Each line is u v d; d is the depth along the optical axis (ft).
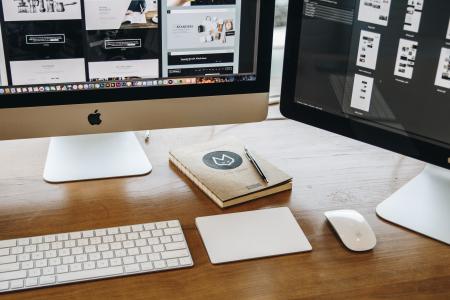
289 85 3.48
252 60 3.38
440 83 2.92
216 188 3.18
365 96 3.22
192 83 3.33
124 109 3.26
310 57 3.33
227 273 2.63
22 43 2.98
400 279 2.65
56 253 2.65
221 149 3.63
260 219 3.02
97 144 3.67
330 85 3.32
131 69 3.19
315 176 3.51
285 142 3.93
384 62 3.08
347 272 2.68
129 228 2.85
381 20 3.02
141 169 3.44
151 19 3.11
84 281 2.52
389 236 2.95
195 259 2.71
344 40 3.18
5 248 2.67
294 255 2.78
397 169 3.63
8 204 3.07
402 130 3.14
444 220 3.05
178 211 3.08
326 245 2.87
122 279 2.55
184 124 3.41
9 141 3.73
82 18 3.01
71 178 3.31
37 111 3.12
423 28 2.89
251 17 3.27
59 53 3.05
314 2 3.19
